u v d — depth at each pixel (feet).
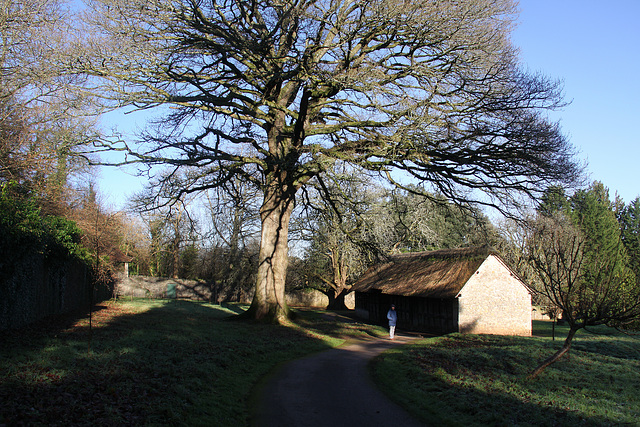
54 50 57.47
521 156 57.88
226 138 71.26
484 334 86.43
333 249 162.40
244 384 37.29
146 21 57.72
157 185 71.77
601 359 53.47
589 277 43.55
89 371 31.99
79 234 78.89
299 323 83.10
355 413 30.86
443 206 74.28
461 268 100.01
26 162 58.29
